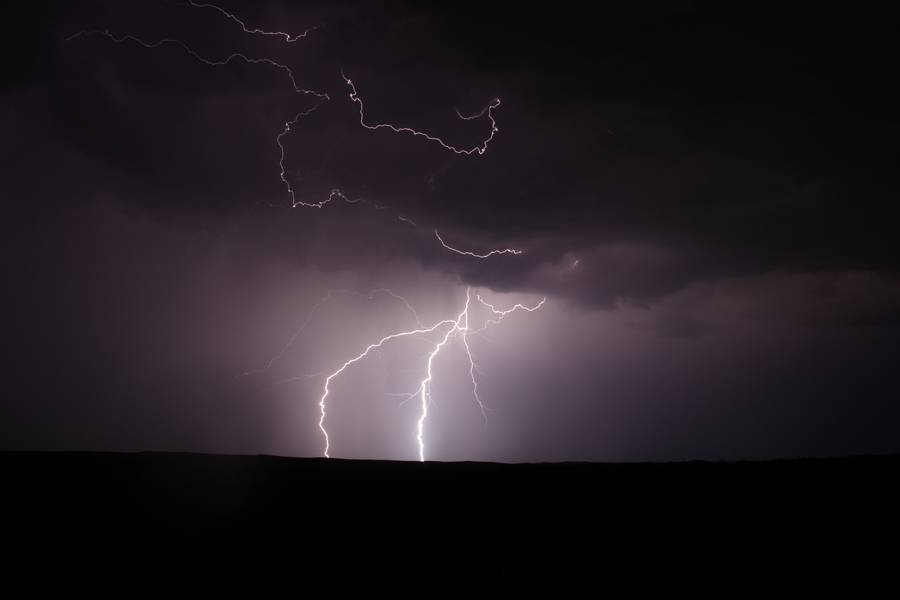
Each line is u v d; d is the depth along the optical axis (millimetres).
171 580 9039
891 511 12188
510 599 8883
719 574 9727
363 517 11680
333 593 8898
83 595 8438
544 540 10922
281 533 10859
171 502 11922
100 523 10797
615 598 8961
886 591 9148
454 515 11906
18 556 9445
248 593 8758
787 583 9398
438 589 9141
